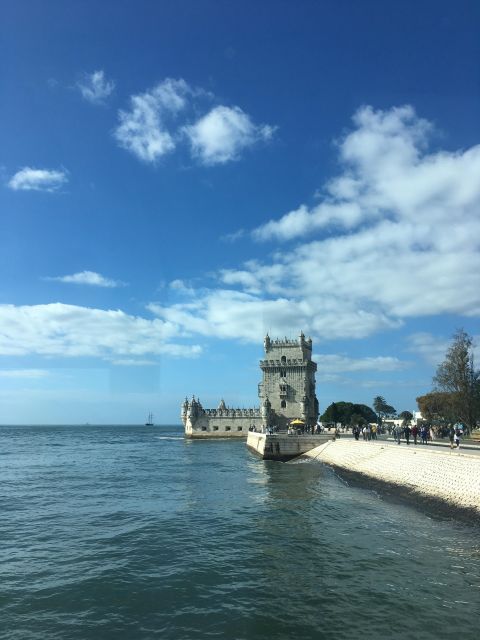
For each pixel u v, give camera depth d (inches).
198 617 704.4
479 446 2009.1
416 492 1542.8
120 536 1151.6
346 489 1834.4
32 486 1974.7
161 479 2170.3
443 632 643.5
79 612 728.3
